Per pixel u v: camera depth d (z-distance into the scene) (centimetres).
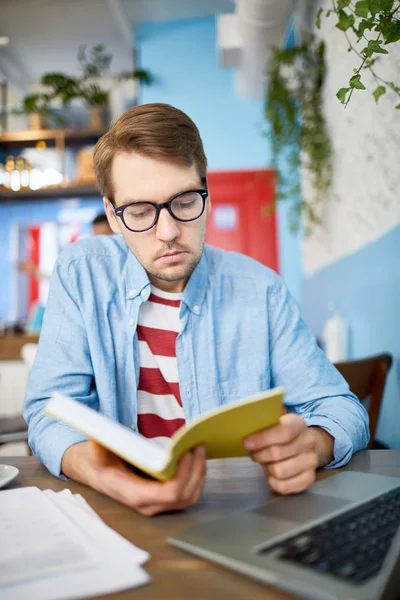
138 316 123
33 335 371
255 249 546
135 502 64
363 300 244
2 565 50
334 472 85
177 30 495
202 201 105
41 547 54
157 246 103
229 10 470
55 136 511
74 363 113
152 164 99
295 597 45
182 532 58
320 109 314
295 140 342
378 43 116
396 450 100
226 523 60
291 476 71
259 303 126
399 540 48
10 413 346
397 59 176
